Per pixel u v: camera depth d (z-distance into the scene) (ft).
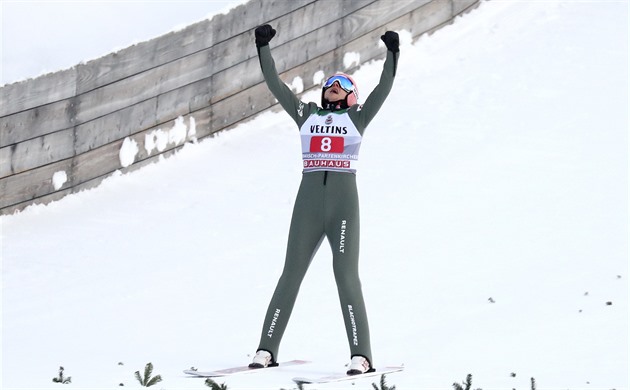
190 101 142.41
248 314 84.12
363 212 111.86
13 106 123.95
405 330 75.66
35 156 126.21
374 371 63.21
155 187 131.64
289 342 74.49
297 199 69.10
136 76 135.54
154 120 138.31
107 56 132.36
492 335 72.23
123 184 133.39
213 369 65.46
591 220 100.58
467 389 55.52
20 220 123.75
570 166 118.42
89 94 130.82
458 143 133.18
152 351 72.74
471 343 70.54
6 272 103.40
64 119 128.57
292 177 130.82
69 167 129.39
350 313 64.95
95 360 68.80
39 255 109.29
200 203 124.06
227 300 88.84
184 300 89.61
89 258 106.83
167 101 139.64
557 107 140.87
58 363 67.36
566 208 105.09
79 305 90.07
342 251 66.90
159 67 138.21
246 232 111.55
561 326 72.95
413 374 62.13
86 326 82.58
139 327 81.51
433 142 134.82
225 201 123.85
